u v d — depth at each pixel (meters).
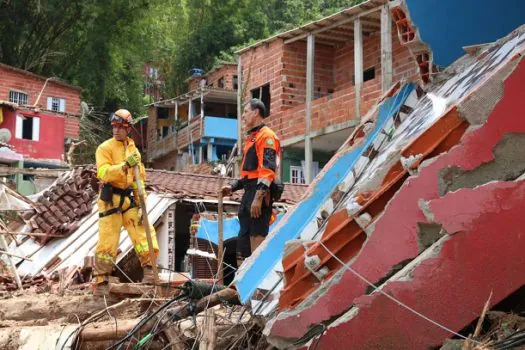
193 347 5.57
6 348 6.23
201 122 36.00
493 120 4.05
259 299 5.24
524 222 3.96
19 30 35.56
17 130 30.83
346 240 4.51
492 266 4.00
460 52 6.69
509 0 6.73
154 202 12.45
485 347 3.77
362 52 21.31
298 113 22.84
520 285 3.95
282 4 46.41
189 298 5.79
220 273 6.73
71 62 38.25
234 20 43.62
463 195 4.05
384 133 6.27
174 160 40.50
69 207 13.52
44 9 34.56
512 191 3.98
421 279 4.14
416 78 6.66
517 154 4.02
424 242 4.20
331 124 21.52
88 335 6.00
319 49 23.98
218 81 38.91
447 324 4.09
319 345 4.45
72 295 8.86
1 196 13.24
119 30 37.34
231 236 12.32
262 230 6.55
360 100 20.50
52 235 12.82
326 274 4.59
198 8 43.50
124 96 42.38
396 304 4.21
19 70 32.47
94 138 37.22
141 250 8.20
